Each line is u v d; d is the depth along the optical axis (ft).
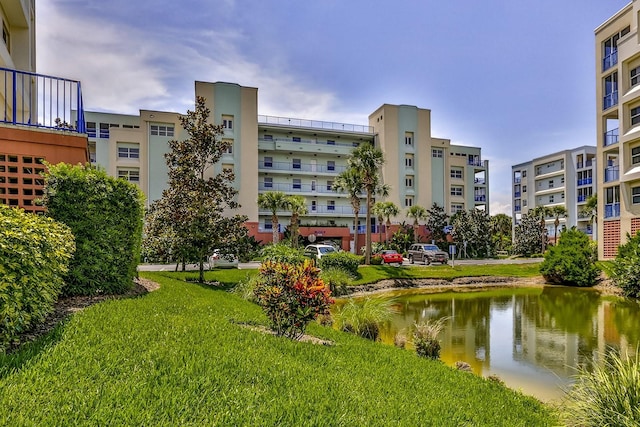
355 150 103.65
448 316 49.52
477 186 184.85
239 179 130.93
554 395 24.13
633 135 77.25
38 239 15.06
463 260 123.54
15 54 47.78
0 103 44.34
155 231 45.16
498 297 66.44
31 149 26.81
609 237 86.17
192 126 47.16
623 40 79.97
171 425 9.63
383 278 79.97
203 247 46.39
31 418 9.04
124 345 14.74
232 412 10.73
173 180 46.42
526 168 203.51
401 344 29.07
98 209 25.16
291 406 11.76
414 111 156.76
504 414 15.72
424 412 13.58
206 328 19.49
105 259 25.52
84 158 29.40
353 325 31.30
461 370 23.15
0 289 12.36
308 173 150.10
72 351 13.34
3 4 43.27
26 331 15.39
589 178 170.19
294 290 21.91
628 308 54.08
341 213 153.79
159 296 28.45
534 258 138.10
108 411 9.74
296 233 122.11
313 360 17.71
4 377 10.84
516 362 30.81
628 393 14.65
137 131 123.24
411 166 156.76
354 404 12.92
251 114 133.49
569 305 57.21
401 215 152.25
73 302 22.48
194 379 12.54
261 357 16.06
